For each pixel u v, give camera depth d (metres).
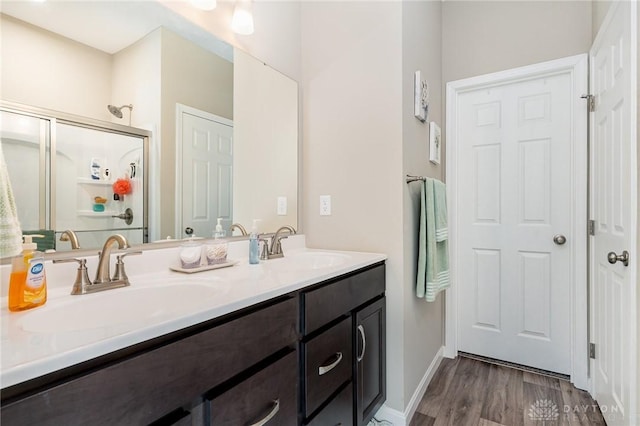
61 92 0.97
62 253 0.96
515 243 2.17
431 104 2.10
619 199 1.40
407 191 1.65
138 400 0.59
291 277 1.08
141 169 1.17
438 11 2.29
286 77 1.82
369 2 1.69
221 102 1.47
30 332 0.60
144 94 1.18
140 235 1.16
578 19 1.95
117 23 1.11
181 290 1.04
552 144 2.05
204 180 1.40
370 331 1.45
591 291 1.84
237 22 1.43
